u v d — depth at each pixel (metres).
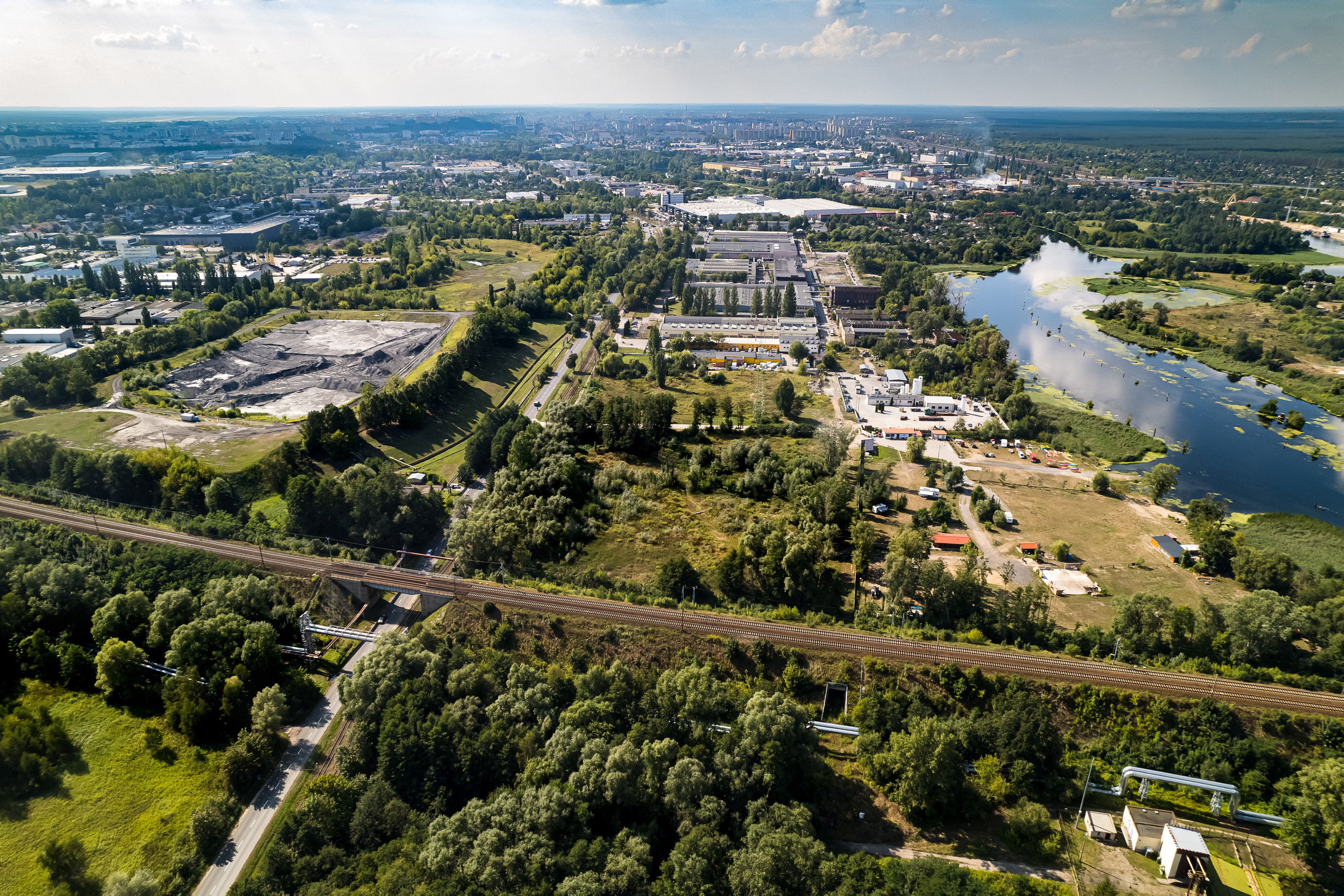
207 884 111.56
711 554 181.75
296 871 109.44
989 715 128.75
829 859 103.44
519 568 176.25
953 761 116.88
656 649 146.50
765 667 142.75
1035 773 120.81
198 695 137.50
